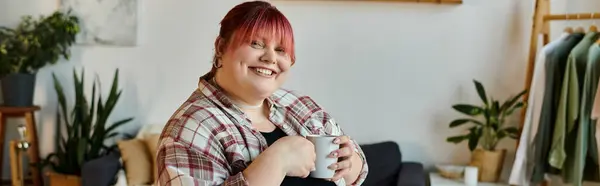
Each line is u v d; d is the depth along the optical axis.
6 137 3.93
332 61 3.66
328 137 1.39
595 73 2.92
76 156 3.56
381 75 3.64
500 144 3.61
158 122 3.81
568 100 2.99
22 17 3.75
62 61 3.81
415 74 3.62
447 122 3.63
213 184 1.23
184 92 3.78
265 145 1.37
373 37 3.62
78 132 3.64
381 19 3.61
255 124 1.44
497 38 3.53
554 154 3.04
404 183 3.11
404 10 3.59
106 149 3.65
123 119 3.83
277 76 1.41
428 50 3.60
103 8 3.72
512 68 3.53
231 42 1.36
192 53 3.75
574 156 3.07
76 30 3.68
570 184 3.36
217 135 1.29
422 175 3.29
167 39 3.75
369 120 3.69
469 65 3.58
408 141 3.68
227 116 1.34
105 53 3.79
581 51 2.99
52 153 3.77
